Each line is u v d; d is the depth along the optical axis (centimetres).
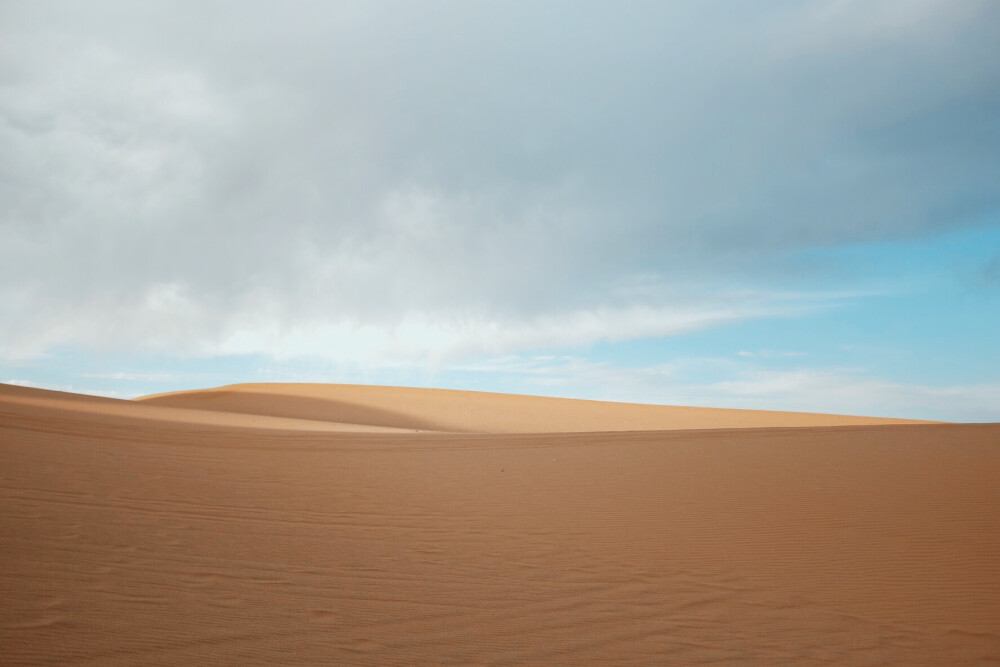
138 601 535
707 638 566
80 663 424
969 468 1360
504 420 5625
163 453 1332
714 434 2123
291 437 2012
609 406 6612
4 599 507
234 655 461
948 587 714
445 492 1126
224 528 777
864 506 1049
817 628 599
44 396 3359
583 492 1152
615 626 580
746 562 781
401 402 6275
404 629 539
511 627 562
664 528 920
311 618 541
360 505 976
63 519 733
